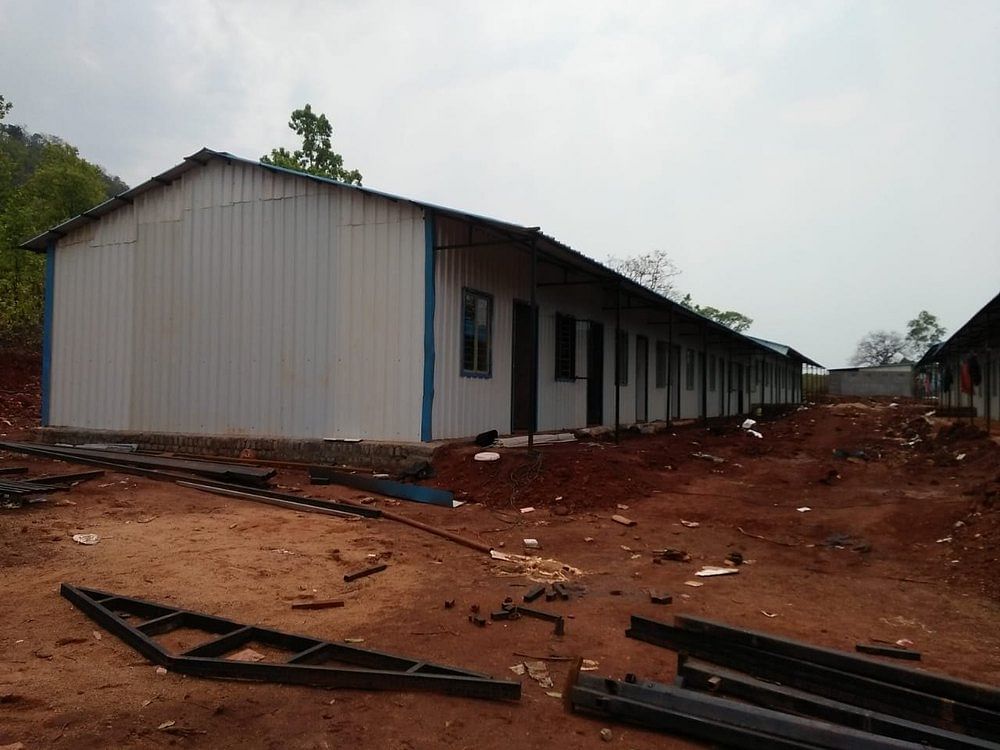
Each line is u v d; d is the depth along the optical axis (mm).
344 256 11945
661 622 5117
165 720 3391
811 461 15266
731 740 3350
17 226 25219
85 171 30125
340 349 11938
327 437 11984
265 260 12633
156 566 6156
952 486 11414
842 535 8344
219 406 12984
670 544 7840
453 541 7527
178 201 13555
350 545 7164
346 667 4109
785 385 49656
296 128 30312
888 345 86438
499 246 13273
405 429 11391
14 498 8375
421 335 11297
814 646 4246
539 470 10297
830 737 3209
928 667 4543
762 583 6473
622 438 16625
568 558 7121
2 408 19312
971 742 3230
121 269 14164
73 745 3115
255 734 3322
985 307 14383
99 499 8984
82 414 14531
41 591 5391
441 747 3303
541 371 15375
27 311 23781
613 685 3729
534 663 4332
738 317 70562
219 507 8883
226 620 4672
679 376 25312
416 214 11367
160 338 13648
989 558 6859
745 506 9867
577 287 17266
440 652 4465
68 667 3998
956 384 27703
